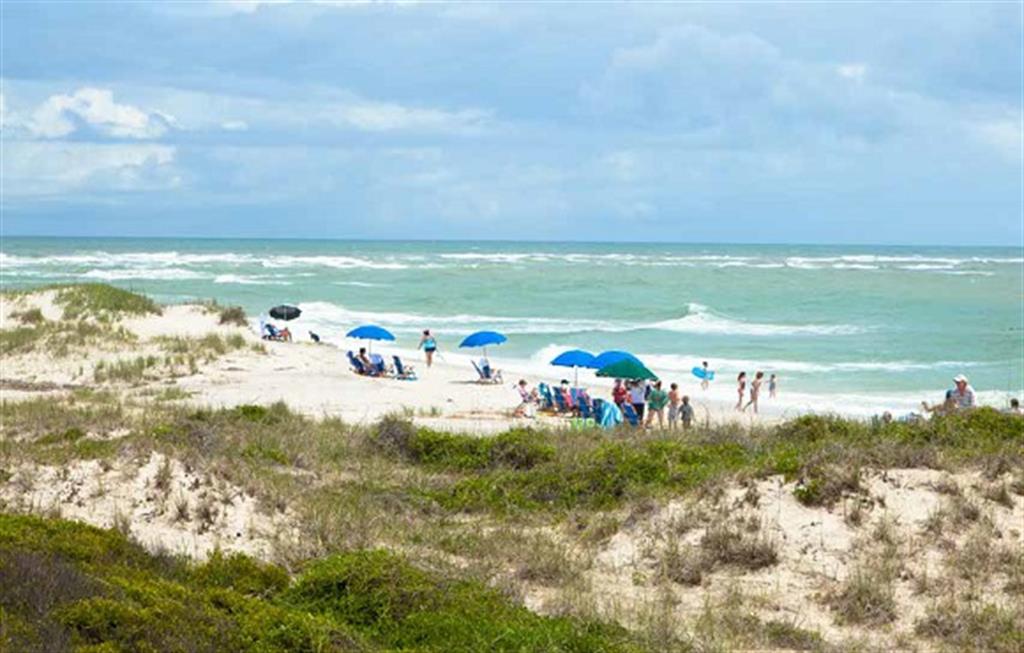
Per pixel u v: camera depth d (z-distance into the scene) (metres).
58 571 12.23
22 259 137.12
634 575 17.64
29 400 34.81
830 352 61.81
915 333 71.31
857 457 19.91
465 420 36.53
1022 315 83.69
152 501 19.02
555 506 21.34
